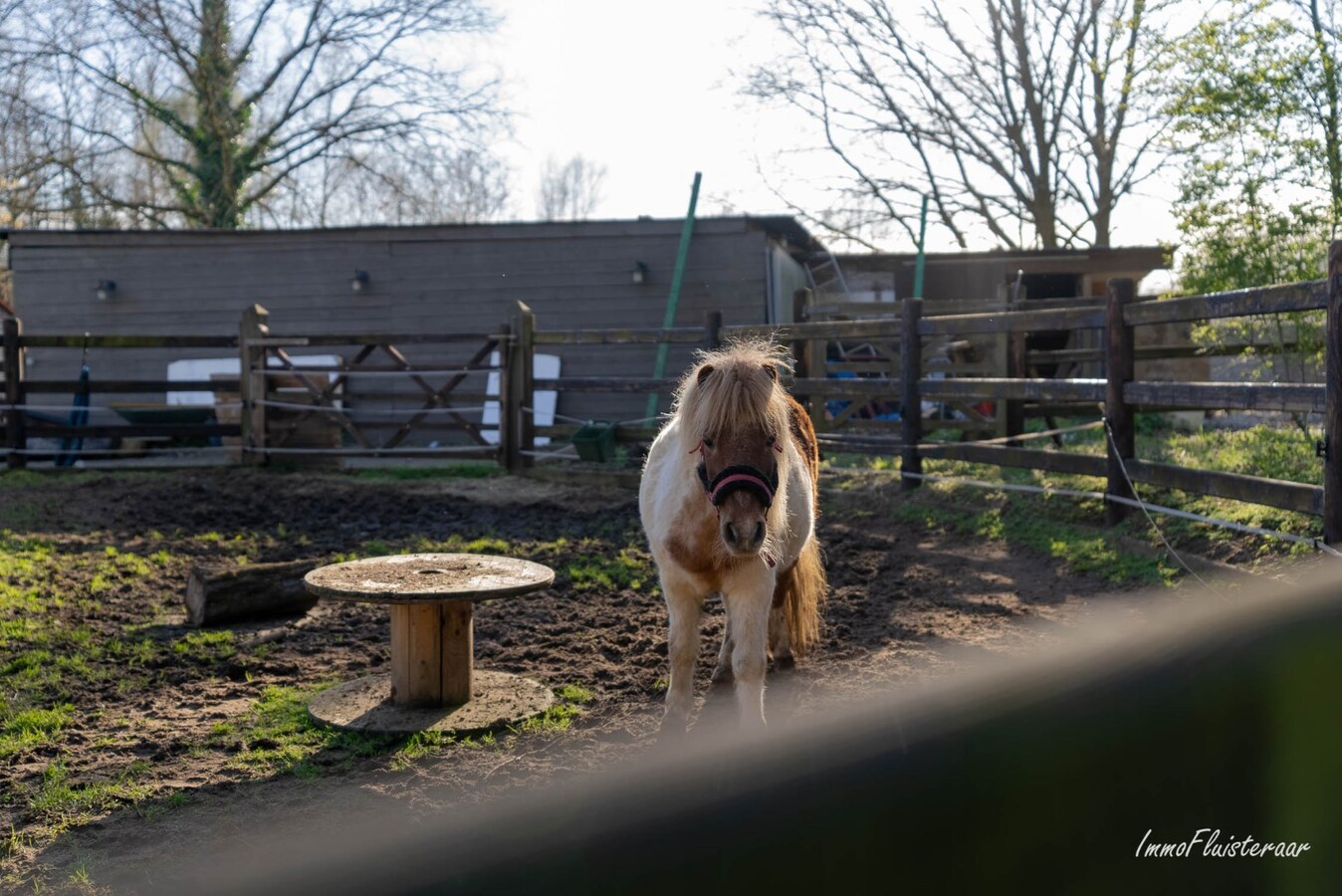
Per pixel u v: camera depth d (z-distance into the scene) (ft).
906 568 24.64
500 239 52.60
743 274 51.06
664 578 13.93
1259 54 29.25
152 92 79.15
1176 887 2.00
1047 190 84.12
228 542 29.66
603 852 2.45
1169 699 2.14
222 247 54.39
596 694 16.89
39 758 14.53
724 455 11.85
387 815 12.15
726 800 2.41
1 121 75.56
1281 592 2.40
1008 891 2.09
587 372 51.88
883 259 62.80
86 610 22.27
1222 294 20.56
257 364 41.09
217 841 11.65
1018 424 37.27
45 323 55.62
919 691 2.61
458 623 16.20
